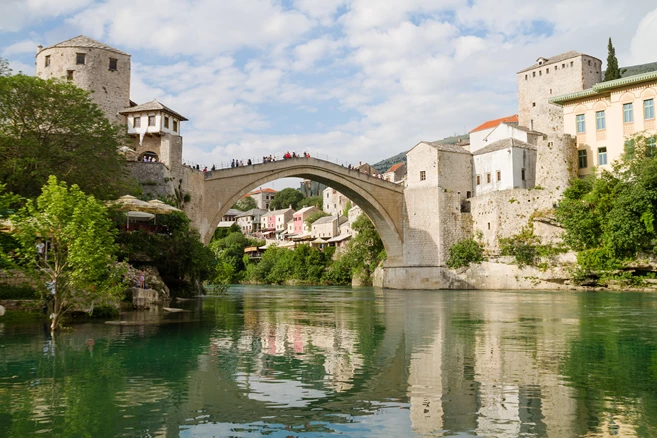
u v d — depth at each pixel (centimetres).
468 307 3394
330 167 6506
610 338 1869
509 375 1255
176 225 3947
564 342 1775
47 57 5622
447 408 986
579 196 5803
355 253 8581
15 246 2342
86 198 2122
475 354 1534
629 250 5188
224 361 1414
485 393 1090
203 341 1758
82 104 3603
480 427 882
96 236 1895
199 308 3206
